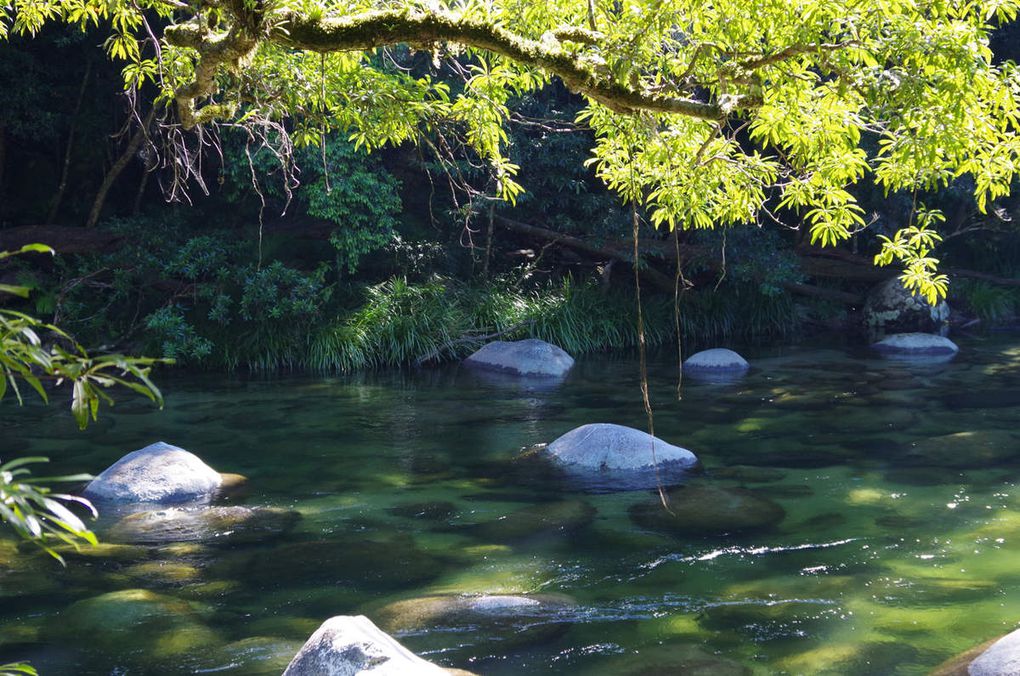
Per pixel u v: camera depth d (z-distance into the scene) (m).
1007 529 6.38
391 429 9.91
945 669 4.30
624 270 18.86
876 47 3.52
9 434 9.52
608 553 6.05
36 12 5.41
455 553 6.07
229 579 5.62
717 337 17.62
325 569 5.78
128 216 17.66
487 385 12.77
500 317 15.85
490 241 16.89
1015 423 9.71
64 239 15.10
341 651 4.08
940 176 4.14
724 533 6.42
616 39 3.98
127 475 7.45
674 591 5.39
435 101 5.08
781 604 5.18
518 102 15.16
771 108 4.22
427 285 15.98
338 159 14.47
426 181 17.72
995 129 3.72
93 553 6.05
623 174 5.16
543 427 9.95
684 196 5.01
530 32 4.38
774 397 11.47
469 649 4.64
